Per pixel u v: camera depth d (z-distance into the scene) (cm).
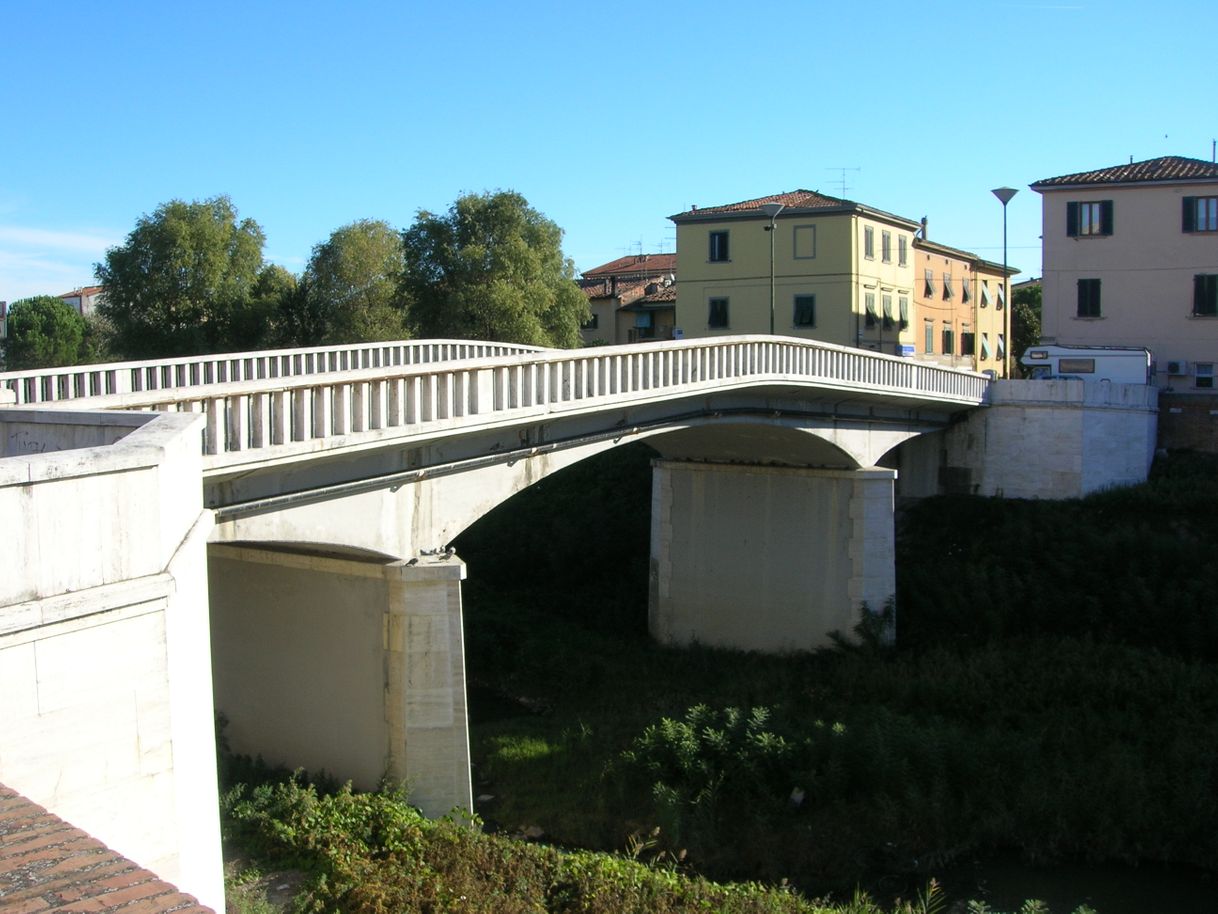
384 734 1892
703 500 3453
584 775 2420
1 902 562
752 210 5478
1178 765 2320
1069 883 2034
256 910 1484
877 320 5522
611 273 8106
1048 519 3541
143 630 959
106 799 927
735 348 2503
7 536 846
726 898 1720
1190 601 2970
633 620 3616
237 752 2145
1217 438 4103
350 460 1709
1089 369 4253
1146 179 4547
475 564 4006
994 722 2614
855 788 2309
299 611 2030
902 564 3541
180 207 5772
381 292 5938
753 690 2928
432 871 1659
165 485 1003
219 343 5772
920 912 1819
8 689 845
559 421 2139
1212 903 1953
